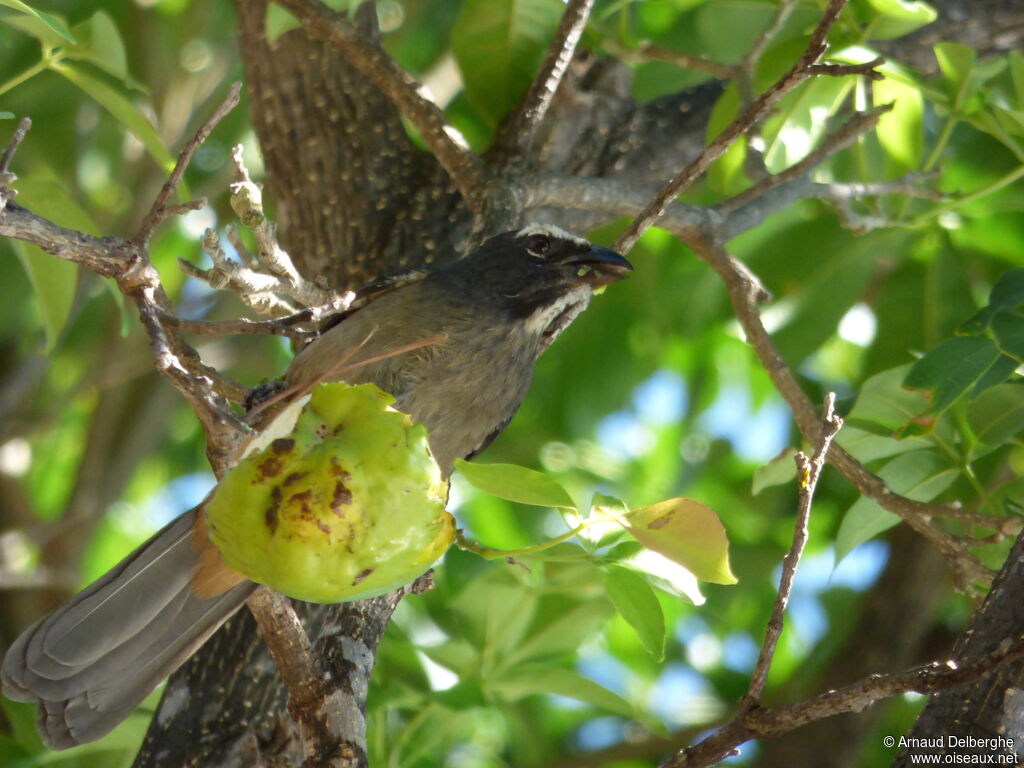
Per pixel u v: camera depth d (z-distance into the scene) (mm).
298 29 9688
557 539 5695
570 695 9844
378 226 9633
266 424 5402
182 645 7098
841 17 8992
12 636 12672
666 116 10469
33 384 13406
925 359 7531
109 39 7848
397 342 8195
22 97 11734
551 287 8633
